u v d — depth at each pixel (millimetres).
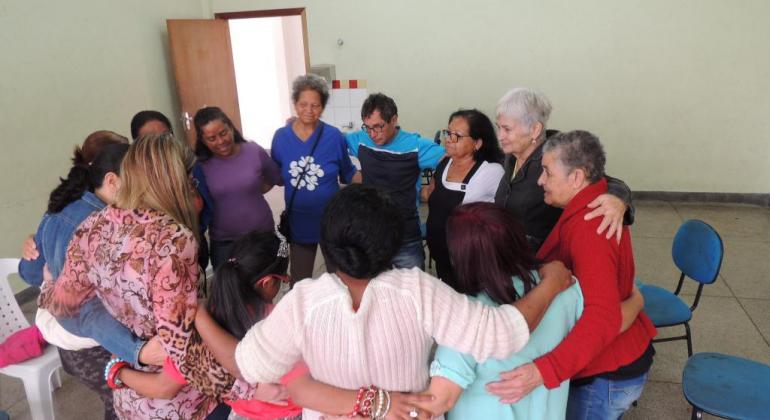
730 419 1446
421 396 915
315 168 2420
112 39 4516
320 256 3889
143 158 1187
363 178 2402
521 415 1067
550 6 4836
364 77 5539
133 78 4836
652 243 3996
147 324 1152
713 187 4957
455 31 5148
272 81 9008
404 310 869
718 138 4809
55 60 3859
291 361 888
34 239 1660
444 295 903
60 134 3920
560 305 1065
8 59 3449
